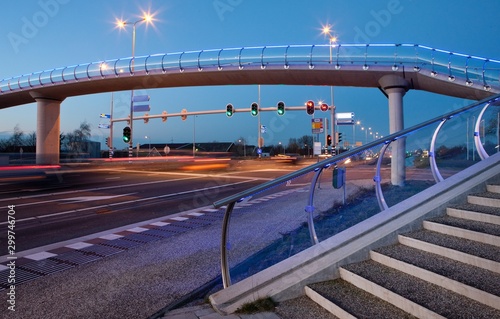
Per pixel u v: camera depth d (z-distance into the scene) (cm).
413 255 387
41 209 1194
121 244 701
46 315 384
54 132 3800
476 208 450
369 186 641
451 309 284
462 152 693
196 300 421
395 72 1873
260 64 2345
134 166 4128
